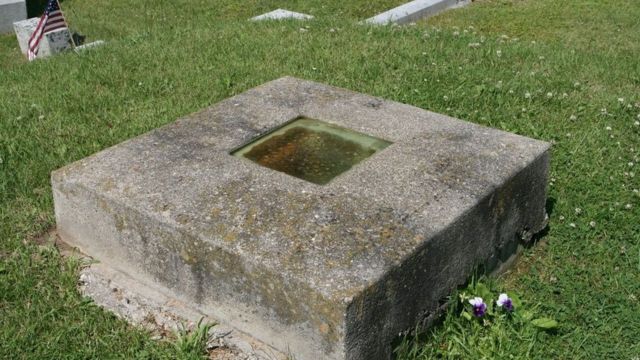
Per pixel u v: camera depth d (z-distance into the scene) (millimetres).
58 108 4145
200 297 2605
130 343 2615
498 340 2557
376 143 3020
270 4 7035
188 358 2502
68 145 3773
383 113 3215
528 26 6016
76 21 6824
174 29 5539
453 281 2660
